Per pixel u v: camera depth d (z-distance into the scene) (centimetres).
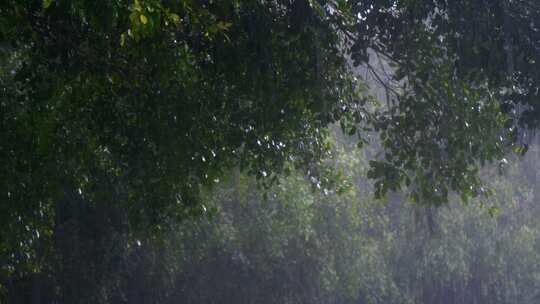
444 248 4728
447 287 5109
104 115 1784
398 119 1875
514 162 3503
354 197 4038
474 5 1728
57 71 1638
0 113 1816
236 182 3247
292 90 1764
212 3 1673
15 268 2417
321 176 2189
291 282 3984
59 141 1856
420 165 1916
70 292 3375
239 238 3662
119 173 1983
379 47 1852
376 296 4472
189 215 1967
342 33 1895
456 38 1755
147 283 3647
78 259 3294
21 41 1628
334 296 4197
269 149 1942
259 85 1727
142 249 3494
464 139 1834
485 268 5134
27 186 1906
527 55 1709
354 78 1972
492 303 5266
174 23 1491
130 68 1708
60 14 1482
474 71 1758
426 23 1878
